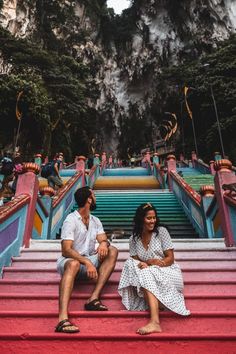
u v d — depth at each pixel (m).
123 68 42.69
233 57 28.83
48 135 24.91
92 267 2.94
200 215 7.25
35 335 2.54
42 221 6.11
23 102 22.25
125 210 9.56
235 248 4.43
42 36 35.59
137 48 42.19
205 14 37.88
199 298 3.15
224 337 2.53
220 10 37.91
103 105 41.16
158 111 39.84
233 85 26.80
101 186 14.04
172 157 12.64
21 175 5.25
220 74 28.62
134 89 42.44
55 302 3.12
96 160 19.41
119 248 4.47
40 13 35.81
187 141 31.88
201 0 37.97
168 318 2.83
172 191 11.45
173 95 35.50
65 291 2.79
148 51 41.25
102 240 3.31
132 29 43.72
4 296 3.16
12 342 2.54
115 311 2.83
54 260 4.06
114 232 5.41
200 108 28.92
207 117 28.97
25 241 4.62
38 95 23.25
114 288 3.46
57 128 27.84
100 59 40.81
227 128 24.98
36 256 4.31
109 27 44.34
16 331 2.77
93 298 2.96
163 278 2.90
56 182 9.47
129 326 2.76
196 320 2.83
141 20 42.69
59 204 7.57
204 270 3.79
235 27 37.75
